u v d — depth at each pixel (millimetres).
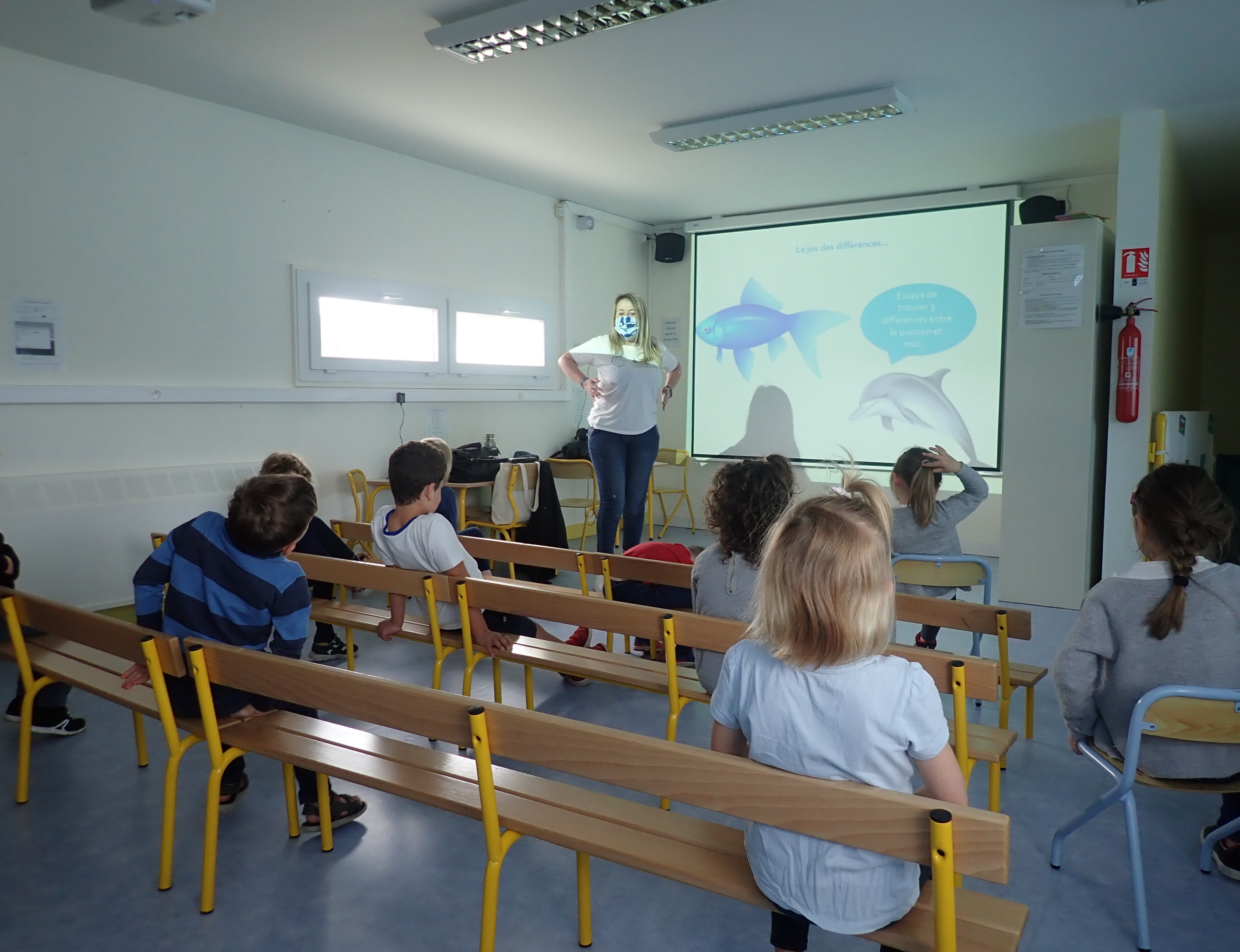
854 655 1174
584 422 7070
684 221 7484
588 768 1349
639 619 2178
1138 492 1881
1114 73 3922
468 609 2523
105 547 4039
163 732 2877
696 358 7410
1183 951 1743
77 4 3281
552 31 3408
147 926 1817
